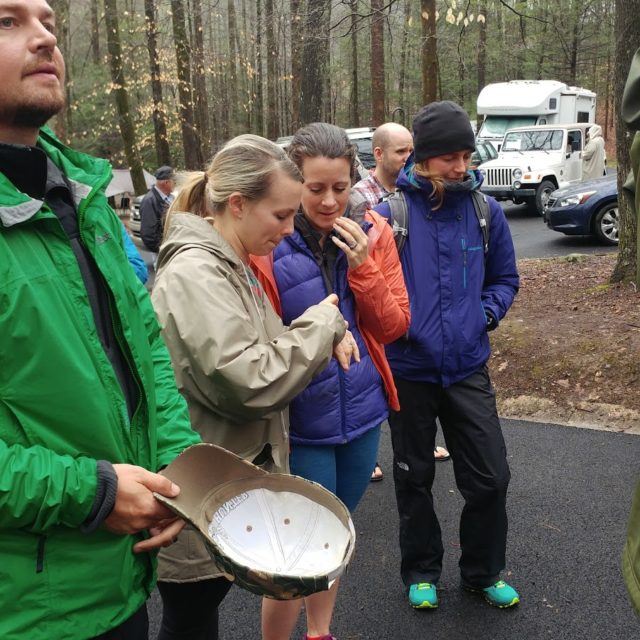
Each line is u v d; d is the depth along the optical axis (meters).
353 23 11.51
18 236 1.42
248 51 31.91
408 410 2.96
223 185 2.06
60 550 1.44
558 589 3.13
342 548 1.64
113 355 1.64
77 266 1.51
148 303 1.84
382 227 2.66
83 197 1.63
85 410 1.46
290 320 2.48
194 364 1.94
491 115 21.14
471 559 3.03
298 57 13.92
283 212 2.08
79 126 26.61
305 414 2.43
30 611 1.41
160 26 20.75
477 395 2.94
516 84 21.23
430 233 2.89
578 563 3.32
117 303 1.62
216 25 34.53
